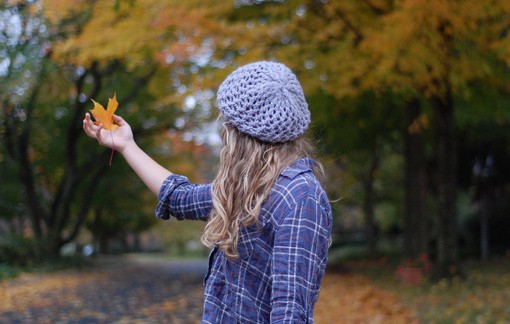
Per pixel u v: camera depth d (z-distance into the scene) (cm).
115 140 172
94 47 800
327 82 796
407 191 1268
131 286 1180
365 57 768
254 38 796
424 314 692
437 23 674
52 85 1316
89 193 1773
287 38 839
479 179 1942
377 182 2444
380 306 759
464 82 788
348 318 686
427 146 1767
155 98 1529
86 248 2969
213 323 142
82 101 1527
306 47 809
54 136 1748
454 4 634
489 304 767
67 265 1662
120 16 819
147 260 2703
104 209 2408
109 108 173
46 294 1020
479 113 1202
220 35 782
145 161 170
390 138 1510
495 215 1992
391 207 2508
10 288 1102
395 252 2044
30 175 1630
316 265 134
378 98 1124
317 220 135
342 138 1404
